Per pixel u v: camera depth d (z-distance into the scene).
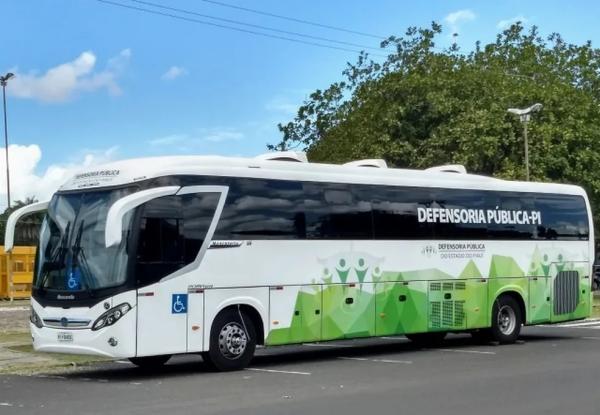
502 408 9.48
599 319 26.03
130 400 10.42
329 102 41.03
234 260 13.52
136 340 12.28
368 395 10.56
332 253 14.90
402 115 36.44
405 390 10.97
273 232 14.10
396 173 16.31
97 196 13.07
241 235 13.66
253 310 13.81
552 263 18.86
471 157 34.03
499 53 41.06
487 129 33.91
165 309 12.62
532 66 39.16
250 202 13.88
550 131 34.09
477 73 36.56
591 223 19.86
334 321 14.84
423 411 9.33
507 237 18.00
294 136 41.66
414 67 37.62
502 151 35.00
